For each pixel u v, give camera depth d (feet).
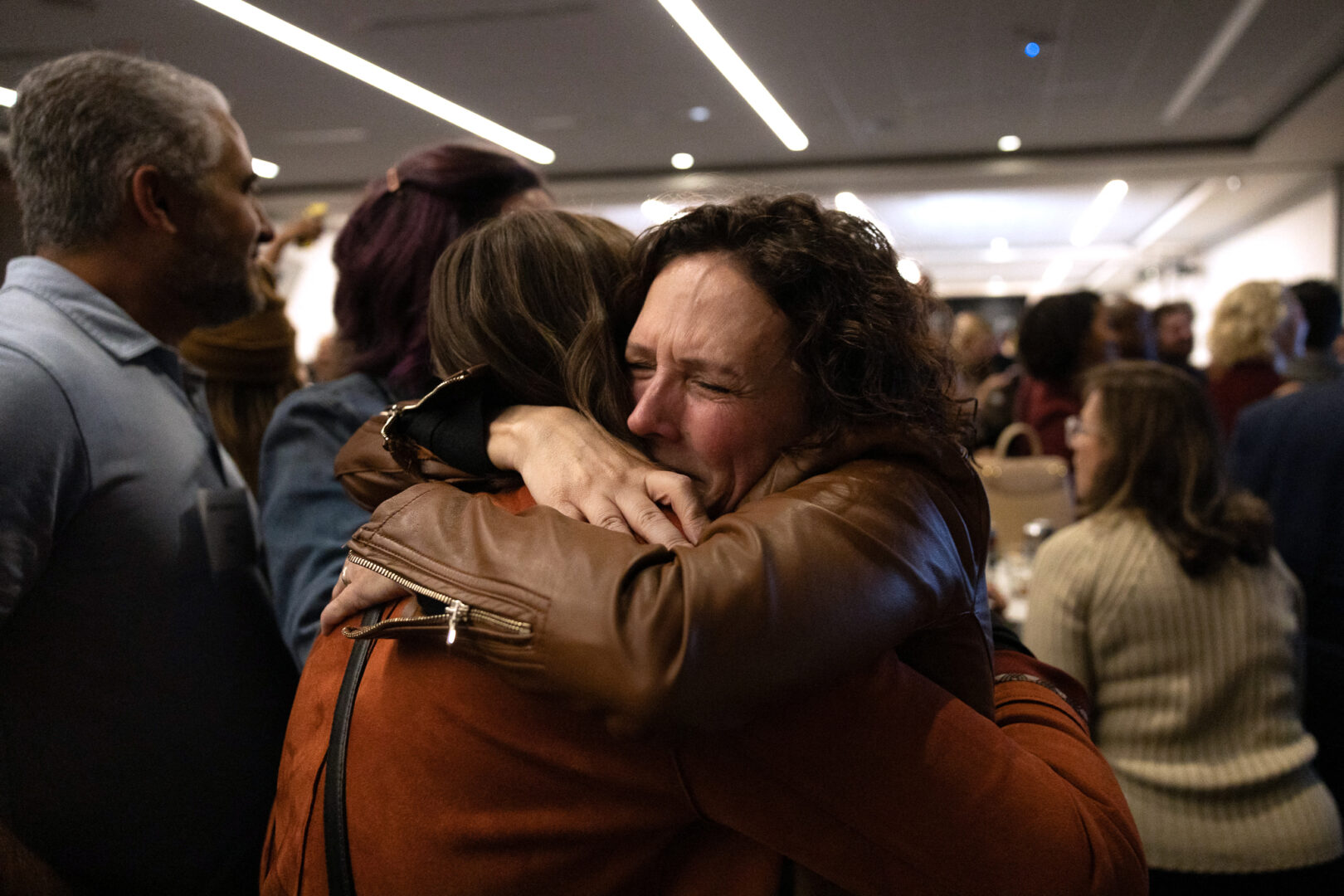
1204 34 17.10
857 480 1.84
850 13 15.24
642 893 1.92
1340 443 6.71
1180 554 4.57
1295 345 11.41
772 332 1.99
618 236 2.65
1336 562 6.63
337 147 23.17
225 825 3.62
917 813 1.77
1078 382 9.34
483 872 1.85
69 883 3.12
